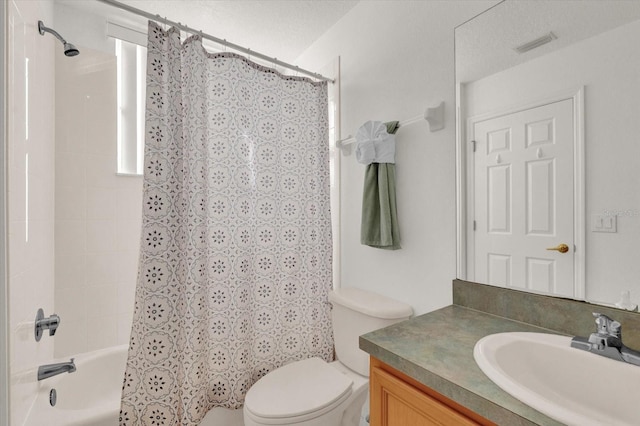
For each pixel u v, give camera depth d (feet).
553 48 3.10
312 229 6.01
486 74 3.68
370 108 5.49
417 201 4.58
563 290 3.03
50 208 5.20
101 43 6.20
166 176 4.40
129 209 6.46
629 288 2.64
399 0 4.89
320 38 6.81
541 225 3.19
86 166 6.00
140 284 4.29
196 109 4.70
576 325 2.89
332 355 6.04
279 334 5.63
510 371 2.52
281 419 3.69
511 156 3.44
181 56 4.73
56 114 5.68
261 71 5.53
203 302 4.76
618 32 2.70
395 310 4.50
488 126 3.66
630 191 2.63
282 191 5.73
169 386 4.30
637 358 2.27
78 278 5.93
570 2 2.98
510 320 3.36
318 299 6.00
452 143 4.08
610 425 1.58
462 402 2.06
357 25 5.76
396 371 2.71
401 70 4.86
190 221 4.63
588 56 2.86
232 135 5.11
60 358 5.15
